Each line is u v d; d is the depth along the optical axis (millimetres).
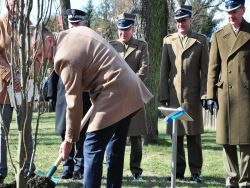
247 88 5652
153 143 10531
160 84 6914
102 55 4043
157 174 7125
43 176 4402
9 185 4773
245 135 5621
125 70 4117
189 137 6742
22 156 3914
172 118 5016
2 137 5676
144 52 6719
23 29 3746
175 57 6801
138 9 10203
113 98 4012
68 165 6426
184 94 6746
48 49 4098
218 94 5801
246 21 5699
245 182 5684
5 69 5523
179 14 6742
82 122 4309
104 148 4086
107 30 17094
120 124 4234
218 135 5789
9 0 3803
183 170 6812
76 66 3930
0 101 5547
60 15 3973
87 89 4121
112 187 4367
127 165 7688
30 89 3924
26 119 3857
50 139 11055
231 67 5695
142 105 4191
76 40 4016
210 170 7598
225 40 5734
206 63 6723
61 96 6305
